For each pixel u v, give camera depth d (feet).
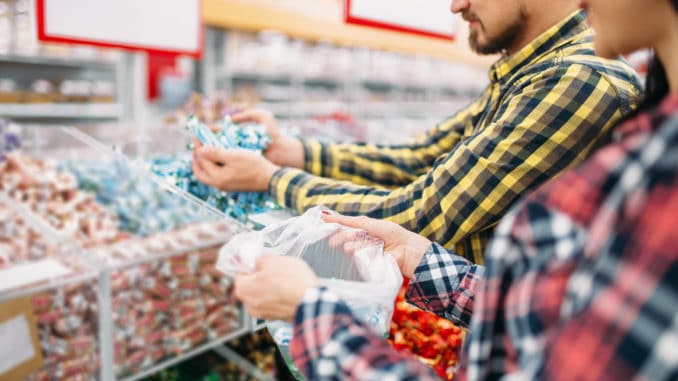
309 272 2.02
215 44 19.12
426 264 2.81
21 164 6.72
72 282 4.79
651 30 1.64
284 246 2.67
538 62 3.46
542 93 3.16
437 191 3.25
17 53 12.36
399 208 3.37
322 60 22.52
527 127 3.12
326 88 23.45
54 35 4.79
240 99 10.21
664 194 1.22
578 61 3.19
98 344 5.10
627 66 3.41
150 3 5.39
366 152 4.80
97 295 5.00
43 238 5.29
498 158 3.14
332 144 4.77
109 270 5.05
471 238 3.50
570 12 3.43
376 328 2.48
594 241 1.34
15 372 4.50
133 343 5.38
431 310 2.85
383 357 1.63
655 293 1.16
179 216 6.34
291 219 2.88
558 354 1.27
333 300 1.83
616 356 1.18
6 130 6.92
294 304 1.93
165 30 5.58
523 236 1.51
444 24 5.80
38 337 4.66
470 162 3.20
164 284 5.59
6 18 12.12
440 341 4.25
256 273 2.07
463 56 16.06
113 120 14.19
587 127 3.11
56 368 4.89
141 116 13.43
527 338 1.43
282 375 3.79
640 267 1.20
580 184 1.44
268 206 4.08
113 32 5.17
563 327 1.29
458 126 4.89
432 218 3.27
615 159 1.39
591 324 1.23
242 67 19.76
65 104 13.58
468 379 1.59
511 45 3.73
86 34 5.00
